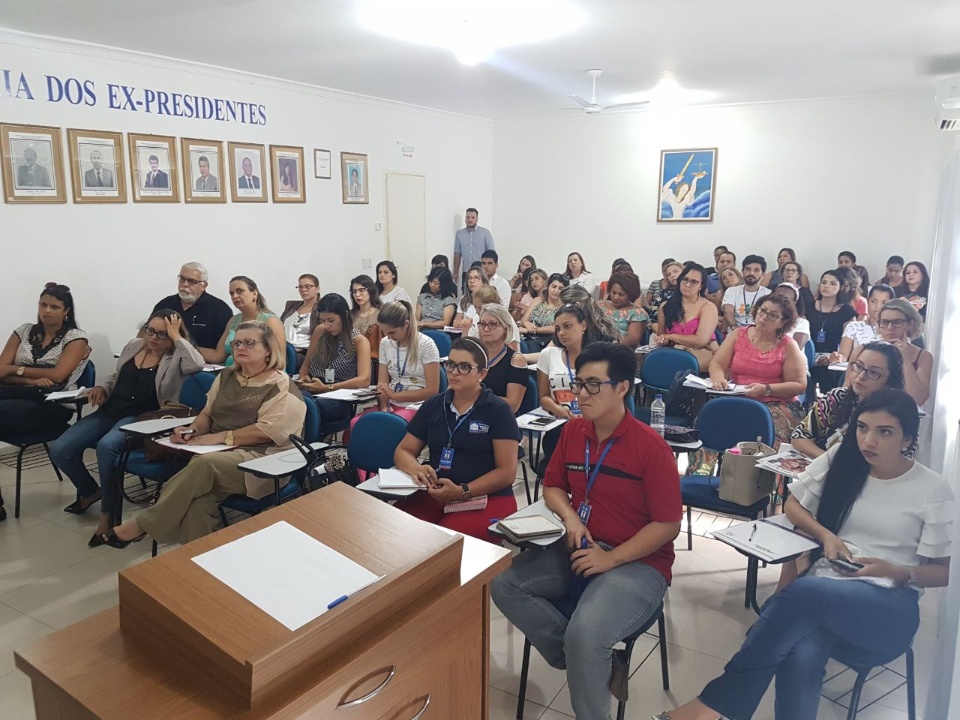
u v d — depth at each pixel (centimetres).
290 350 482
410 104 815
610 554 205
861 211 801
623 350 214
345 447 305
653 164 895
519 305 718
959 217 318
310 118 693
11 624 270
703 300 525
